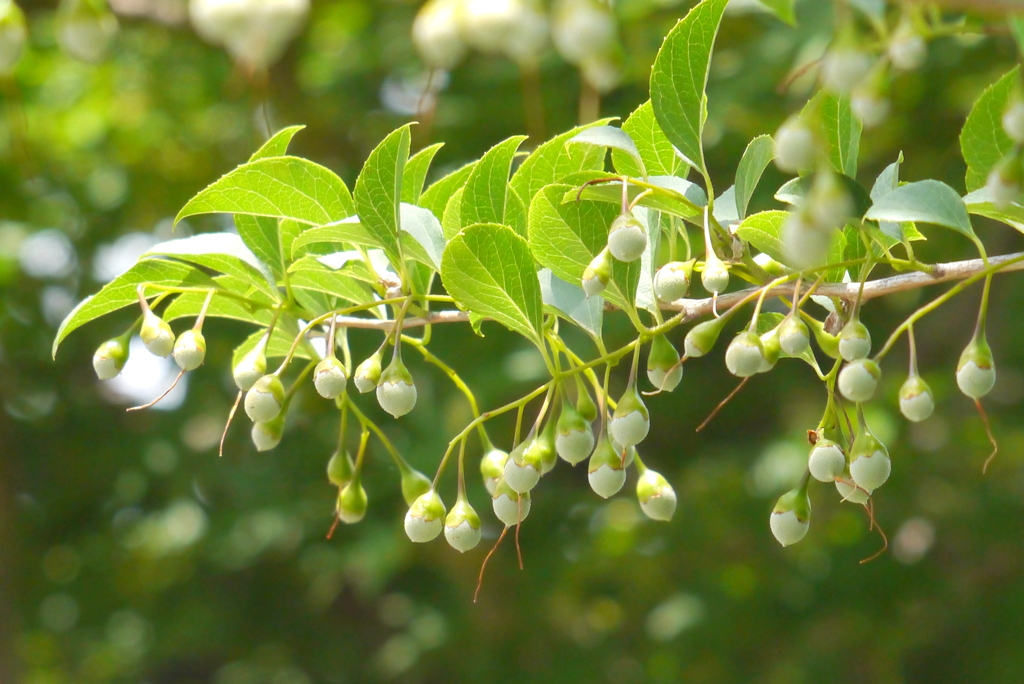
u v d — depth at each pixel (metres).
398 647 9.84
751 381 8.51
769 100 7.06
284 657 10.84
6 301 9.49
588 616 9.86
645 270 2.57
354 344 7.39
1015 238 8.09
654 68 2.39
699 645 9.03
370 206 2.54
